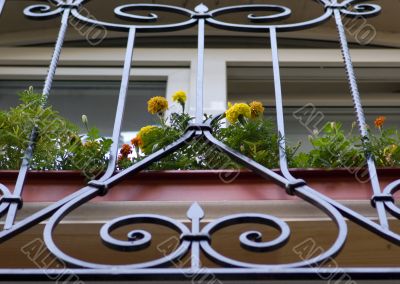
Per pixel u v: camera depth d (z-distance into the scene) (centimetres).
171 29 205
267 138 179
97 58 289
